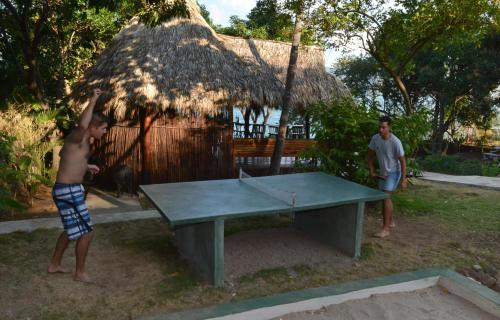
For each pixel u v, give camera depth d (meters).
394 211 6.82
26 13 8.61
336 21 8.36
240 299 3.71
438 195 8.23
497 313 3.43
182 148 8.59
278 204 4.11
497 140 25.47
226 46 9.56
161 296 3.69
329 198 4.40
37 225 5.55
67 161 3.66
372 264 4.57
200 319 3.10
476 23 8.55
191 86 8.00
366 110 6.95
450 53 19.30
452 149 24.64
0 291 3.66
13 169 7.16
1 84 11.69
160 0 7.52
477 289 3.71
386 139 5.36
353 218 4.68
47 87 12.77
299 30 7.74
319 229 5.25
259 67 9.17
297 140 9.83
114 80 8.02
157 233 5.45
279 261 4.59
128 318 3.32
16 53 11.12
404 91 10.24
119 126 8.72
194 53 8.55
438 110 22.70
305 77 9.71
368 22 9.25
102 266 4.30
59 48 12.31
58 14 9.85
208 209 3.88
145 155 8.27
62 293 3.68
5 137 6.93
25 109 8.64
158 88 7.77
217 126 8.84
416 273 4.06
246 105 8.38
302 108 9.27
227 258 4.59
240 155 9.44
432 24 8.69
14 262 4.29
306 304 3.44
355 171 6.67
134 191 8.50
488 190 8.80
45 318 3.28
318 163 7.09
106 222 5.84
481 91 19.92
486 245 5.28
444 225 6.10
